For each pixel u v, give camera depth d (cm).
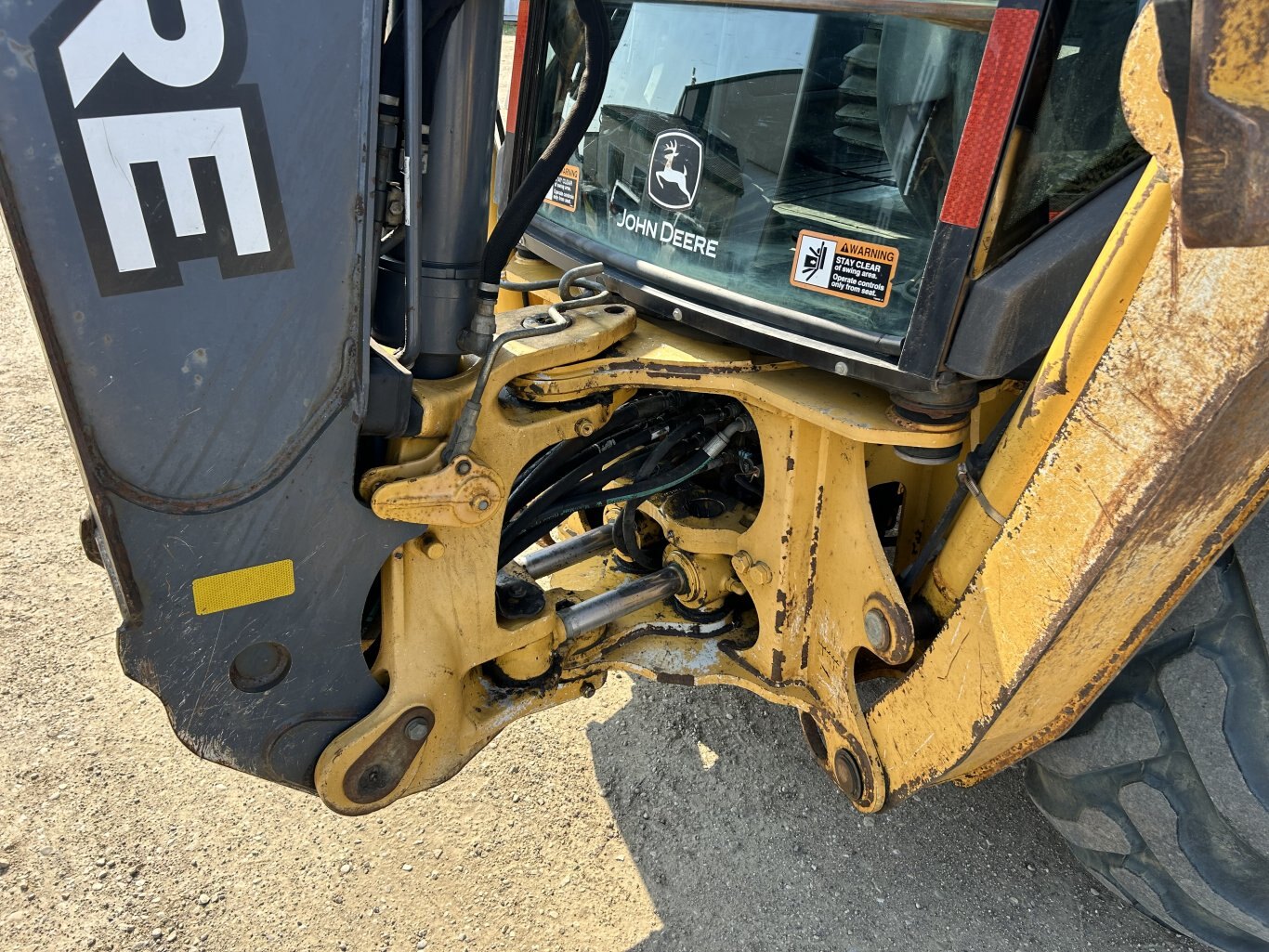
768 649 185
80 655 260
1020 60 122
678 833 207
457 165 136
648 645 196
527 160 212
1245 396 105
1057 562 128
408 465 143
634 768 224
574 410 161
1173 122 99
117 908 189
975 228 130
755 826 208
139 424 124
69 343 117
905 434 146
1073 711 149
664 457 192
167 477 128
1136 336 113
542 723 238
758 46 152
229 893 193
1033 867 197
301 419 132
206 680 143
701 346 170
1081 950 179
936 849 202
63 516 324
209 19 110
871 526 164
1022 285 131
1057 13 121
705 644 197
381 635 162
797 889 194
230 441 129
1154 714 145
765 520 177
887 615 161
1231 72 81
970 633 146
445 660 162
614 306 175
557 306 169
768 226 157
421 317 144
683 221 170
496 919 188
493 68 134
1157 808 147
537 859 201
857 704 176
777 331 156
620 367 162
